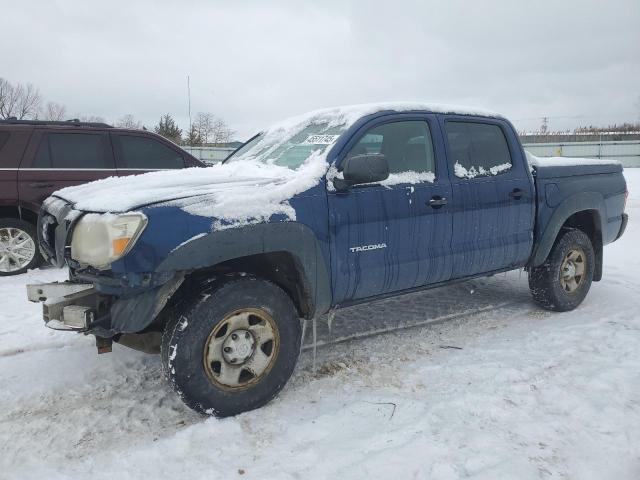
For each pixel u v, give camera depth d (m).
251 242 3.04
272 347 3.19
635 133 37.84
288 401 3.26
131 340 3.31
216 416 3.02
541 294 4.92
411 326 4.61
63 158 6.83
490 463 2.58
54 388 3.48
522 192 4.49
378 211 3.60
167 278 2.81
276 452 2.71
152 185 3.28
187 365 2.87
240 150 4.69
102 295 3.01
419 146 3.99
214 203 2.98
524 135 39.97
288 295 3.35
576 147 33.19
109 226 2.77
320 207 3.34
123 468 2.60
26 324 4.68
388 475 2.49
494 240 4.34
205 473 2.54
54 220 3.38
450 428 2.90
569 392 3.29
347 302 3.62
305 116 4.36
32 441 2.87
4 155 6.49
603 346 4.07
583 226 5.40
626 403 3.16
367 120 3.73
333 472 2.53
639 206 12.79
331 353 4.03
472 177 4.20
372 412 3.10
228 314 2.99
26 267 6.65
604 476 2.49
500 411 3.07
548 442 2.76
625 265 6.90
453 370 3.66
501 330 4.51
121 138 7.25
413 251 3.82
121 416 3.13
